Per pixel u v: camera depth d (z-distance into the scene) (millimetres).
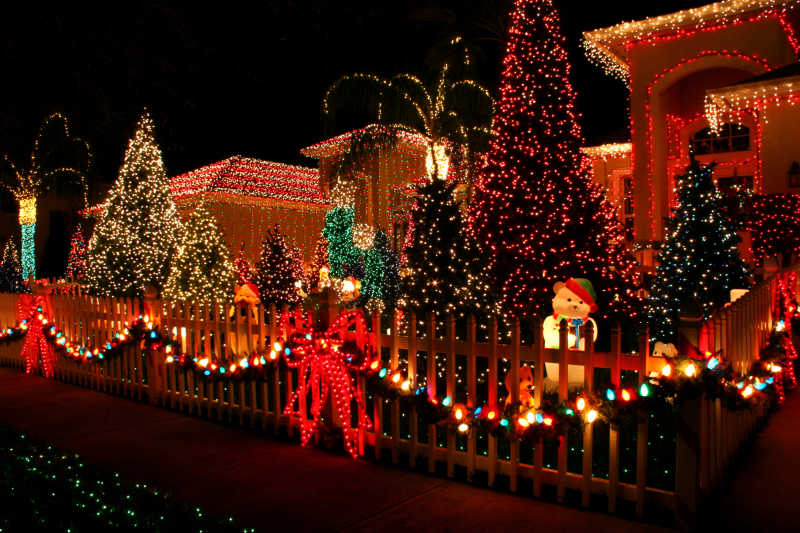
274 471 5398
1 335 10484
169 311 7641
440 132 16562
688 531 4043
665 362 4160
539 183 10070
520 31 10430
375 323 5609
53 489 4527
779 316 7582
